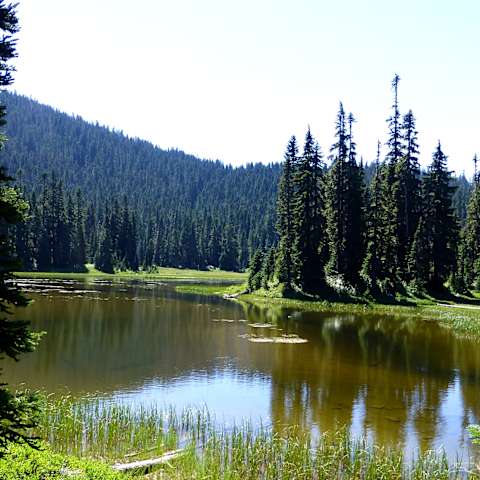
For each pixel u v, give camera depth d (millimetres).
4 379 23047
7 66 9289
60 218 114812
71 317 40750
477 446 16234
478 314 46344
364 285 57656
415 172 65312
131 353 29062
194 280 110500
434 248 61469
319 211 62250
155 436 15422
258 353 29750
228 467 13148
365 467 13656
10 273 9086
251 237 171125
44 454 12203
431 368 26781
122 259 131125
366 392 22219
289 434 16719
